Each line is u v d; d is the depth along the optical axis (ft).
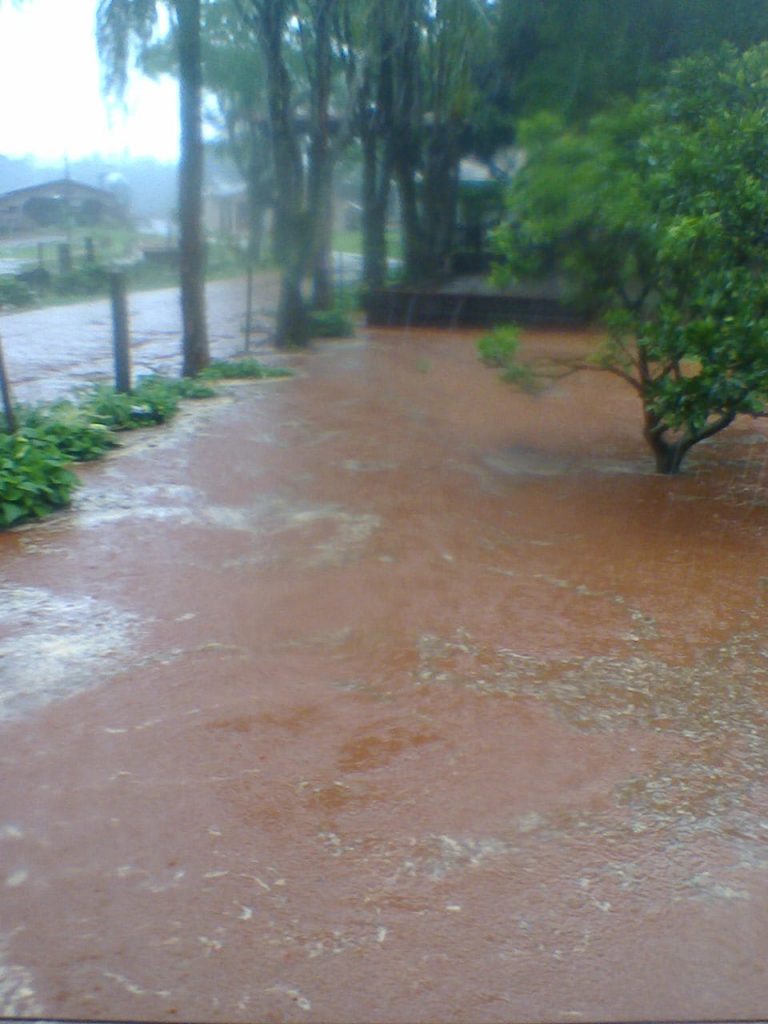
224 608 22.21
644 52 38.83
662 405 30.71
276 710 17.84
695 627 21.80
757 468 35.88
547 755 16.60
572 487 33.06
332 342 70.33
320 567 24.86
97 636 20.71
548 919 12.81
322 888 13.29
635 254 31.55
